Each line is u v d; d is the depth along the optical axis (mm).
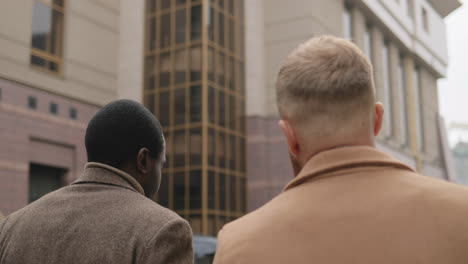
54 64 17297
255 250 1017
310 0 28234
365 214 986
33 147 16125
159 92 26812
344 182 1051
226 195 26078
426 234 930
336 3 30672
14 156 15414
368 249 949
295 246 993
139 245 1610
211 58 26547
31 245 1706
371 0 32812
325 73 1077
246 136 27734
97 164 1836
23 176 15555
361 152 1074
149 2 27938
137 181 1870
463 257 892
